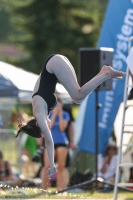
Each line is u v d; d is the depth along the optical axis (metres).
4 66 28.06
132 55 18.84
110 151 25.92
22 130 14.52
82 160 26.48
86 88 13.52
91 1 71.62
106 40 26.36
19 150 26.47
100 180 21.67
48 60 14.01
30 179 24.89
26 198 19.64
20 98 26.58
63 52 60.81
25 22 59.78
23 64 60.69
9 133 28.98
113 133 27.16
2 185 22.14
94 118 26.42
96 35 61.44
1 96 26.41
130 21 25.94
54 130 22.27
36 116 13.70
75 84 13.62
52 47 59.69
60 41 59.91
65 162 22.48
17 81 26.92
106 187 21.84
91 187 21.72
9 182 23.77
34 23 59.56
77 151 26.88
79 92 13.53
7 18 93.00
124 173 24.44
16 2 59.84
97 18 61.66
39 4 59.56
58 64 13.74
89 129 26.53
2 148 28.58
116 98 26.02
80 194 21.23
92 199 19.77
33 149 29.44
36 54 60.38
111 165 25.64
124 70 25.80
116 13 26.33
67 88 13.62
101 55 22.83
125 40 25.92
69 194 20.91
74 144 27.16
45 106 13.77
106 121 26.20
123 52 25.88
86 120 26.67
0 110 41.25
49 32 59.69
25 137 30.38
